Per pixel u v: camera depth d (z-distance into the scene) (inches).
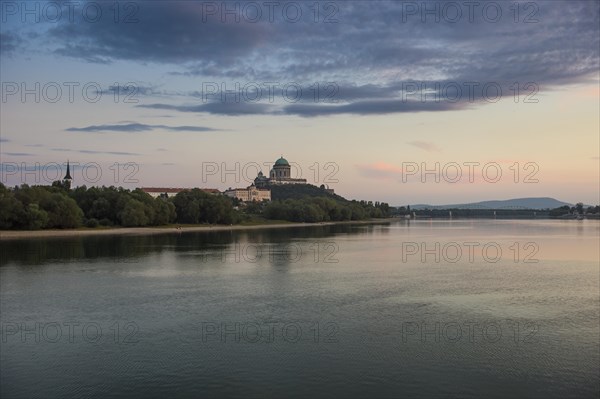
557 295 2743.6
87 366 1672.0
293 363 1692.9
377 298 2662.4
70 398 1450.5
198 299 2637.8
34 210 6673.2
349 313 2332.7
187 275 3430.1
